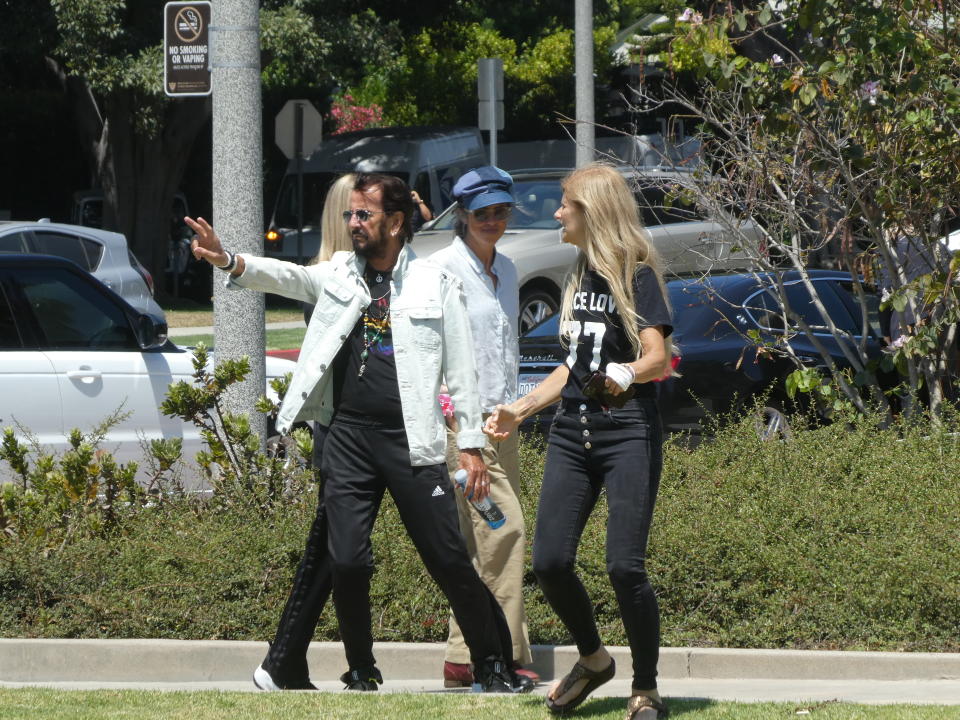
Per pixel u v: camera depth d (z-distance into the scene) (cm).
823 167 3603
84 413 3534
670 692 2247
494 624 2197
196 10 3222
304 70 9375
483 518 2139
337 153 9900
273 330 8038
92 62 8694
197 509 3066
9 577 2686
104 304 3659
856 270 3775
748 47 4306
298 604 2214
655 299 1891
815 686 2314
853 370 4228
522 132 15562
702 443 3556
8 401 3438
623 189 1917
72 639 2548
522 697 2089
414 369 2064
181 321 8681
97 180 10819
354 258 2103
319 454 2177
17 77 11450
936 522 2798
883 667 2405
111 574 2723
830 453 3231
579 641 1966
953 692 2186
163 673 2505
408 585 2700
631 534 1880
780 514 2908
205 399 3080
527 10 16362
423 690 2373
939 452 3206
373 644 2555
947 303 3488
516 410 1941
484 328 2338
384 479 2111
